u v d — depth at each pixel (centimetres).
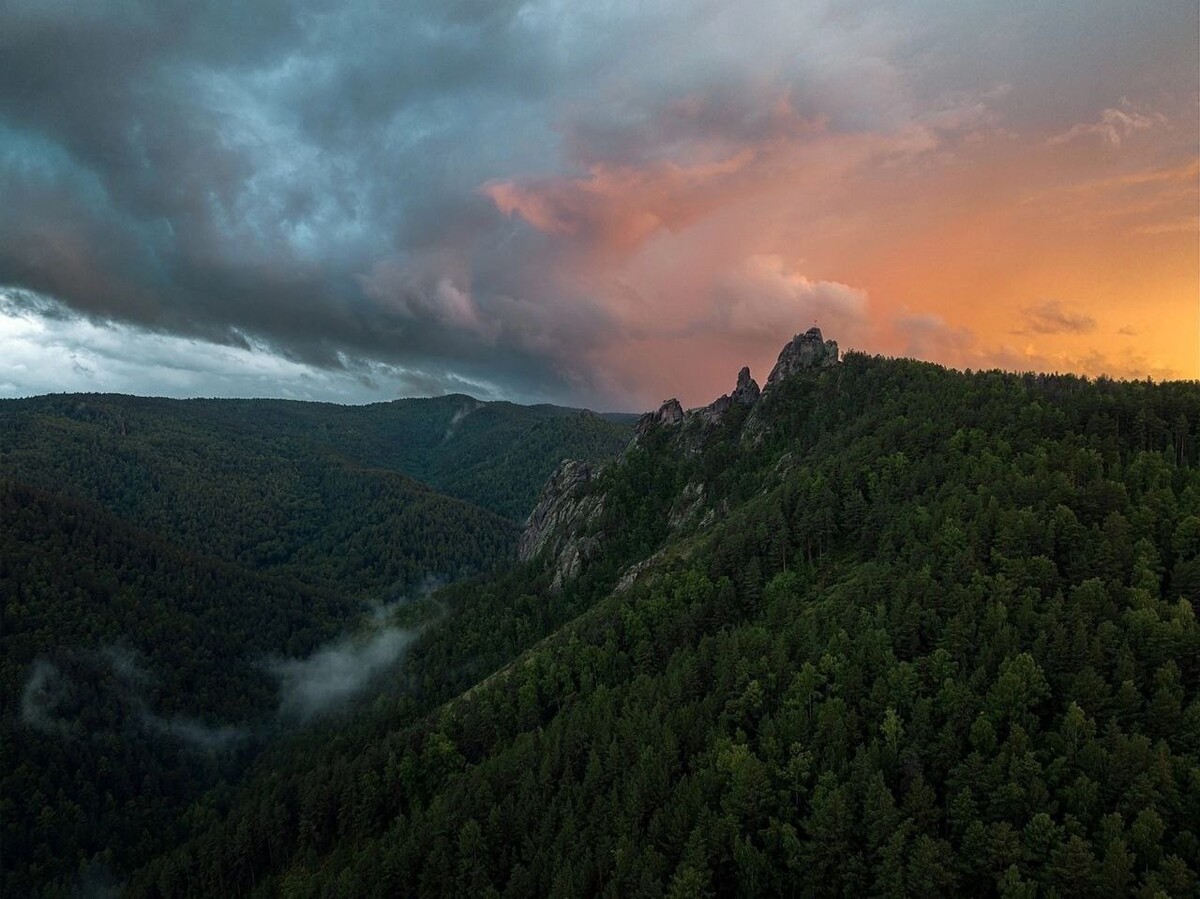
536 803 10388
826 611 11494
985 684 8819
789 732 9138
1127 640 8619
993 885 7212
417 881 10438
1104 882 6569
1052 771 7600
